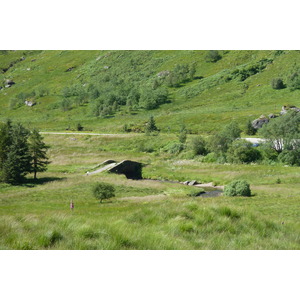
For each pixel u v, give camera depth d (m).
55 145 105.56
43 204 37.38
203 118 128.50
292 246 13.02
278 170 59.72
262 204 32.25
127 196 44.72
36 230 12.34
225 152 74.44
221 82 190.75
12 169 54.66
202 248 11.93
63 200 40.66
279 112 119.94
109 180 56.84
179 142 93.19
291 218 24.75
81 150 97.75
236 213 15.99
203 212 15.55
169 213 15.98
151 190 49.97
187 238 13.05
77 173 67.19
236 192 41.25
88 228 12.13
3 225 12.42
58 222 13.45
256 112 126.38
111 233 12.09
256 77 186.88
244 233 14.18
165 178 63.03
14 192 46.78
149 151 94.38
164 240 11.84
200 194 47.97
